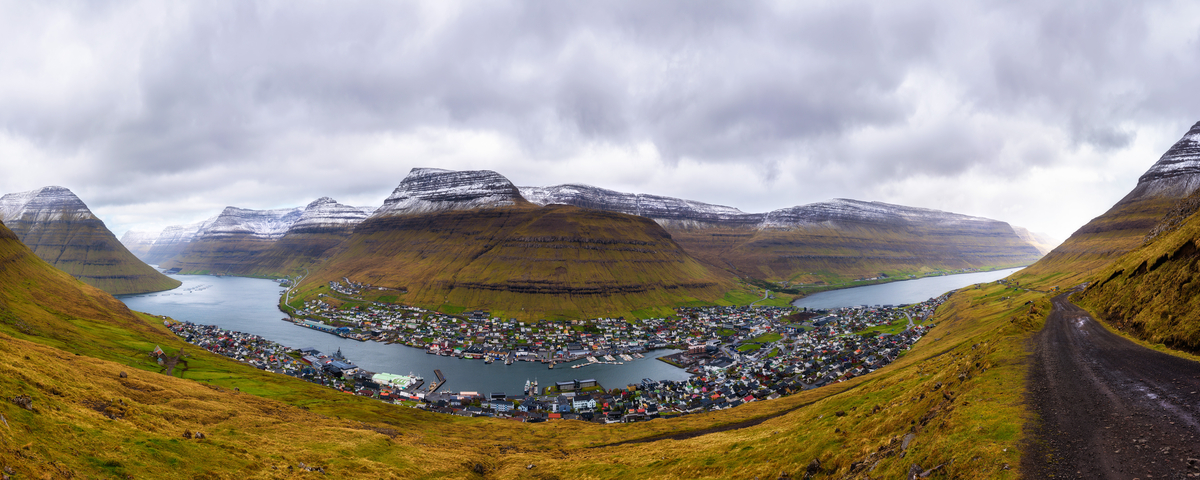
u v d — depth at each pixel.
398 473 60.91
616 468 64.06
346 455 63.62
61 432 39.97
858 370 150.75
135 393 70.56
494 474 71.88
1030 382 39.66
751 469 45.84
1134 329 62.19
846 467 36.72
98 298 197.00
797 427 58.34
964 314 185.12
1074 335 61.03
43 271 191.00
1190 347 48.34
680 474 52.69
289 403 112.94
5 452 31.52
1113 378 39.28
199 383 99.06
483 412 144.25
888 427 40.84
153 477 39.38
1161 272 67.50
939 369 61.44
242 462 49.69
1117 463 24.31
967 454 28.11
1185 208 124.50
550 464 73.81
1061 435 28.36
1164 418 29.42
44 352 75.12
